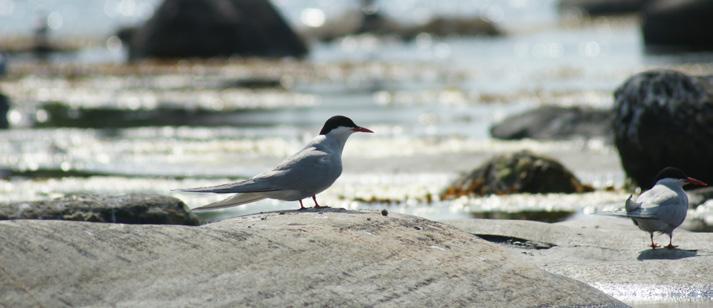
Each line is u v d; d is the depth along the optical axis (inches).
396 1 2689.5
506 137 756.6
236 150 722.2
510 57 1493.6
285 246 308.0
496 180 541.6
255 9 1565.0
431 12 2426.2
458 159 657.6
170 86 1187.9
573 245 383.6
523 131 754.8
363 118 907.4
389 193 545.0
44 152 719.1
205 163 662.5
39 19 1953.7
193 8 1524.4
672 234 391.2
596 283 331.6
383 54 1593.3
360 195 541.0
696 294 318.7
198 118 922.1
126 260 288.5
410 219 345.1
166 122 896.3
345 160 665.0
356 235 323.3
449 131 816.3
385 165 640.4
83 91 1127.0
